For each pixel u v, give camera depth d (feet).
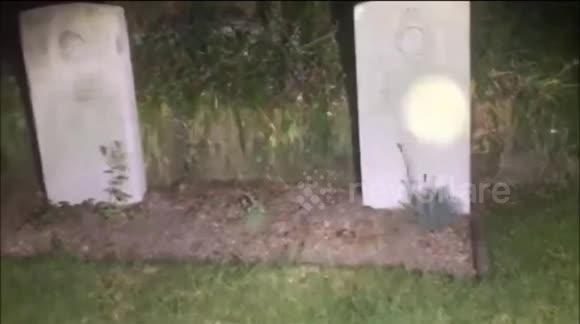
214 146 7.76
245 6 9.06
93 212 7.42
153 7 9.09
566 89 7.62
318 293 6.11
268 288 6.22
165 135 7.77
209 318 5.94
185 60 8.24
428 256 6.53
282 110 7.66
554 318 5.73
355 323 5.77
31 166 7.95
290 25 8.52
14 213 7.52
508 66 7.80
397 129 6.86
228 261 6.61
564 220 6.86
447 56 6.57
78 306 6.16
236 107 7.69
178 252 6.79
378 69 6.70
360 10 6.57
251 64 8.09
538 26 8.27
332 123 7.59
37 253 6.89
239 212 7.30
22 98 8.11
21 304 6.22
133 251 6.83
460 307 5.87
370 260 6.51
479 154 7.53
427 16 6.48
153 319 5.96
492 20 8.34
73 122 7.25
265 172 7.74
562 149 7.46
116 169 7.38
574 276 6.14
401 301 5.96
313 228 6.98
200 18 8.83
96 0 9.04
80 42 7.00
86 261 6.70
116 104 7.20
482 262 6.35
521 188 7.36
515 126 7.50
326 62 8.00
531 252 6.45
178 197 7.61
